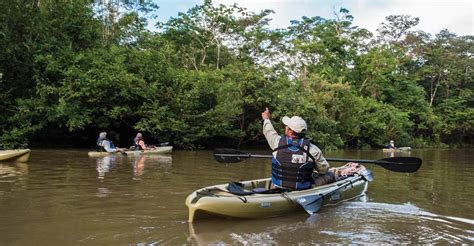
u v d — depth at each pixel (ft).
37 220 17.34
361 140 96.84
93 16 72.38
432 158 63.98
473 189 27.53
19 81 60.80
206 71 76.38
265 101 72.28
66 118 59.72
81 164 37.81
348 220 17.87
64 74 58.29
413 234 15.90
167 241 14.58
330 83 93.09
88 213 18.58
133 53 66.28
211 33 100.78
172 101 65.57
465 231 16.52
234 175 32.27
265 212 17.95
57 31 64.23
